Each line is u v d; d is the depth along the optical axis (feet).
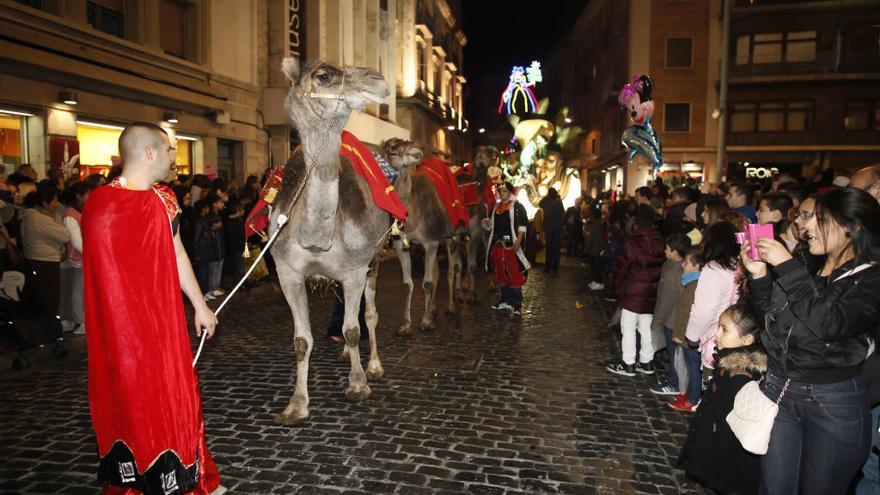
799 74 95.14
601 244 40.47
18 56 32.01
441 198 27.71
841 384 8.60
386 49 101.09
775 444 9.21
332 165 14.66
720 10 97.04
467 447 14.89
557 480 13.33
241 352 23.16
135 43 42.11
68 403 17.51
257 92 58.08
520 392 19.06
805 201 11.06
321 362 22.02
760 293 9.52
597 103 141.18
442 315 30.89
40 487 12.65
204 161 50.29
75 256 24.58
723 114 54.24
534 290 40.60
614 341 26.04
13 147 34.01
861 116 95.30
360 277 17.48
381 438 15.33
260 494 12.51
